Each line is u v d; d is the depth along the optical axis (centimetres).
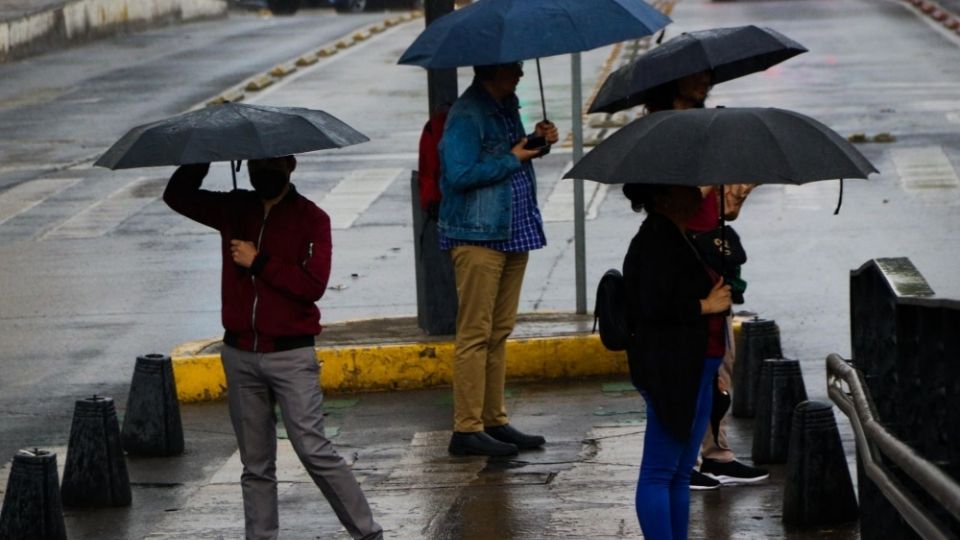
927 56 8600
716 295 1672
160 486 2461
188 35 11788
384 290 3969
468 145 2314
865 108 6731
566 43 2038
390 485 2350
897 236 4306
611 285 1703
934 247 4150
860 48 9088
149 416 2627
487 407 2519
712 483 2242
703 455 2267
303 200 1878
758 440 2361
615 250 4306
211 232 4906
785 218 4606
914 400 1593
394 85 8362
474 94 2334
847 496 2058
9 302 4041
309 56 9788
